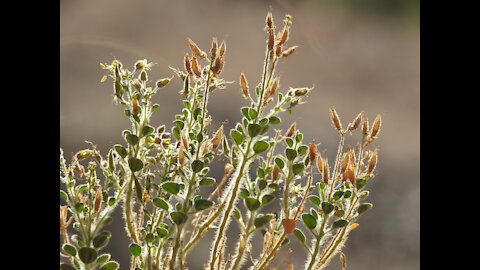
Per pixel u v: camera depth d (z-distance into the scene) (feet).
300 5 8.34
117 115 4.53
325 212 1.91
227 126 4.66
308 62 7.02
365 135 1.98
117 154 1.97
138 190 1.93
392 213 4.05
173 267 1.89
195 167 1.87
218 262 1.99
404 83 7.14
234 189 1.93
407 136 5.91
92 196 1.90
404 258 3.58
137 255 1.91
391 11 8.43
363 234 3.80
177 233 1.89
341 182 1.96
